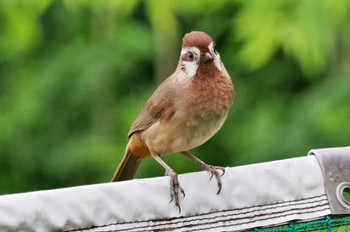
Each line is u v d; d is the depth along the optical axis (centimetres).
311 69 1285
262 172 668
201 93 813
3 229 605
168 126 820
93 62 1500
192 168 1457
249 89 1516
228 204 660
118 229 630
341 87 1372
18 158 1545
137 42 1508
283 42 1266
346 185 679
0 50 1521
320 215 672
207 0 1352
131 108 1492
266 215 665
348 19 1305
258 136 1411
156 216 643
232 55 1504
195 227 653
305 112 1384
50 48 1545
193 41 821
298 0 1266
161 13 1293
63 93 1521
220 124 830
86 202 623
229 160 1462
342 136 1345
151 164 1431
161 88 834
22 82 1534
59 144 1525
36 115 1531
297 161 676
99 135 1498
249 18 1285
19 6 1364
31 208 611
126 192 635
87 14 1532
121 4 1286
